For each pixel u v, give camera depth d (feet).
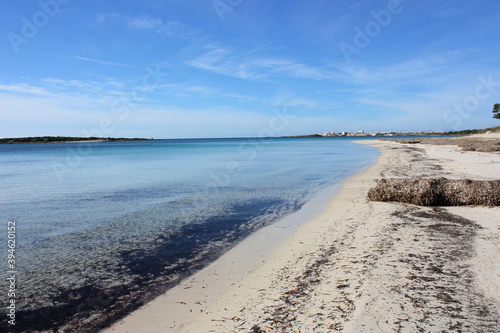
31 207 40.50
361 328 12.72
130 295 17.65
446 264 18.76
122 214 36.40
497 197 32.71
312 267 19.77
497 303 14.17
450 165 70.49
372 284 16.60
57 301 17.22
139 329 14.25
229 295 16.94
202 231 29.55
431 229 26.03
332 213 34.24
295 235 27.30
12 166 105.19
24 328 14.78
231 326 13.83
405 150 150.00
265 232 28.81
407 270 18.16
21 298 17.58
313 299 15.57
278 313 14.57
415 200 35.29
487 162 72.54
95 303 16.92
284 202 41.73
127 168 91.30
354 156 129.90
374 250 21.81
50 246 26.04
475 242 22.39
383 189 37.81
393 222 28.66
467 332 12.15
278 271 19.65
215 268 20.94
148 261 22.56
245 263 21.53
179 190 51.78
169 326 14.32
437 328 12.49
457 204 33.94
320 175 68.39
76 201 43.93
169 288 18.30
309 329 12.99
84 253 24.38
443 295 15.10
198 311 15.48
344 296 15.57
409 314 13.58
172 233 29.07
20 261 22.89
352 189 48.24
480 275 17.04
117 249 25.14
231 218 34.12
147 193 49.42
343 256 21.18
